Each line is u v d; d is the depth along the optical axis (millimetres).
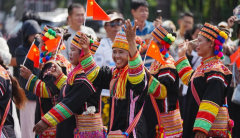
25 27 15758
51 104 12109
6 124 11203
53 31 11922
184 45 12180
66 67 12109
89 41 10477
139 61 9344
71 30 17297
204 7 36344
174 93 12016
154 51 11211
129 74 9391
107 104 16094
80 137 10633
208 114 10164
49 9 57719
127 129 9586
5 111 10805
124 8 43719
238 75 15789
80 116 10688
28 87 11672
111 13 16688
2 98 10797
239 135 15914
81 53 10656
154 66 12094
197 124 10203
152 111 11859
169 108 11891
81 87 10359
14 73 17844
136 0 17453
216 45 10820
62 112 10195
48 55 12000
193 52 17125
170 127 11891
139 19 17500
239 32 15797
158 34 12094
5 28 55469
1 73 10852
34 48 12375
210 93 10336
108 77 10500
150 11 44375
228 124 10836
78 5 17328
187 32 18656
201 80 10734
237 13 15539
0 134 10742
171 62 11977
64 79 11438
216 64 10703
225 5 32812
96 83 10609
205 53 10922
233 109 16062
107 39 16578
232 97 15148
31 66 14852
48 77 11656
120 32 9969
